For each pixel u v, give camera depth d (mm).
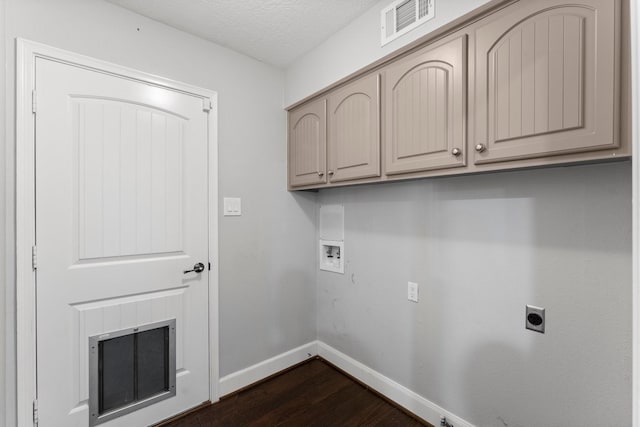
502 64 1078
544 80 976
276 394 1944
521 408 1311
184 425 1662
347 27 1751
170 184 1717
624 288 1055
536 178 1255
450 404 1571
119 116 1548
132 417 1587
